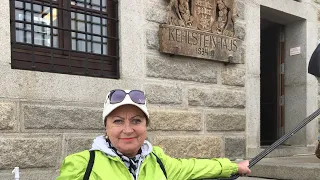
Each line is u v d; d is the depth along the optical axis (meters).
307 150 7.21
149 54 5.11
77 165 2.07
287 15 7.14
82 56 4.64
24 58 4.20
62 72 4.44
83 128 4.46
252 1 6.45
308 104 7.33
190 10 5.49
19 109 4.01
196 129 5.55
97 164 2.08
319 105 7.54
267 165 5.18
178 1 5.32
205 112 5.70
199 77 5.64
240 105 6.20
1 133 3.89
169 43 5.20
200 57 5.54
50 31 4.43
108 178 2.05
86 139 4.47
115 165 2.13
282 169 5.02
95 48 4.78
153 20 5.14
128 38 4.91
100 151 2.15
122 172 2.14
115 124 2.17
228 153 5.98
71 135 4.37
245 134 6.28
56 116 4.25
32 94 4.11
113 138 2.17
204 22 5.62
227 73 6.04
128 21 4.91
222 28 5.87
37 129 4.13
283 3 6.95
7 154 3.88
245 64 6.32
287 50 7.66
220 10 5.84
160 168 2.31
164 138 5.15
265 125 7.97
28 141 4.03
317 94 7.50
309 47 7.40
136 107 2.17
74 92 4.42
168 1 5.25
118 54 4.89
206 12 5.66
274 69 7.87
